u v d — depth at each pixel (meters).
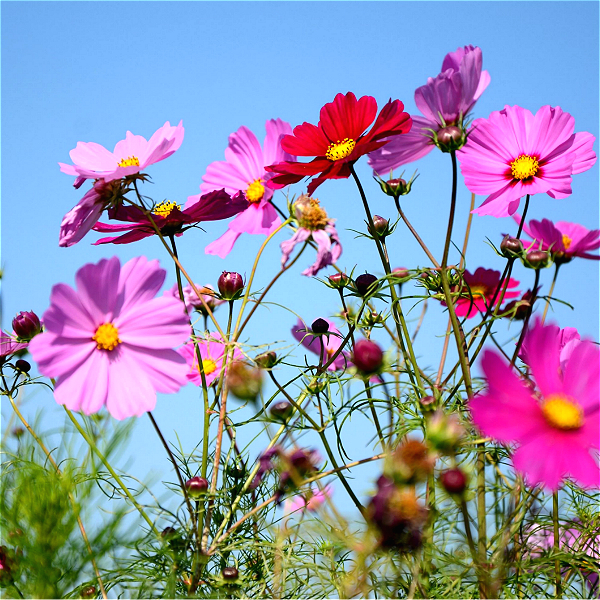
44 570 0.53
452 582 0.54
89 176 0.55
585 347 0.50
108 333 0.52
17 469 0.56
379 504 0.46
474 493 0.52
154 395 0.51
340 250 0.57
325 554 0.57
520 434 0.48
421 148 0.58
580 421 0.48
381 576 0.53
